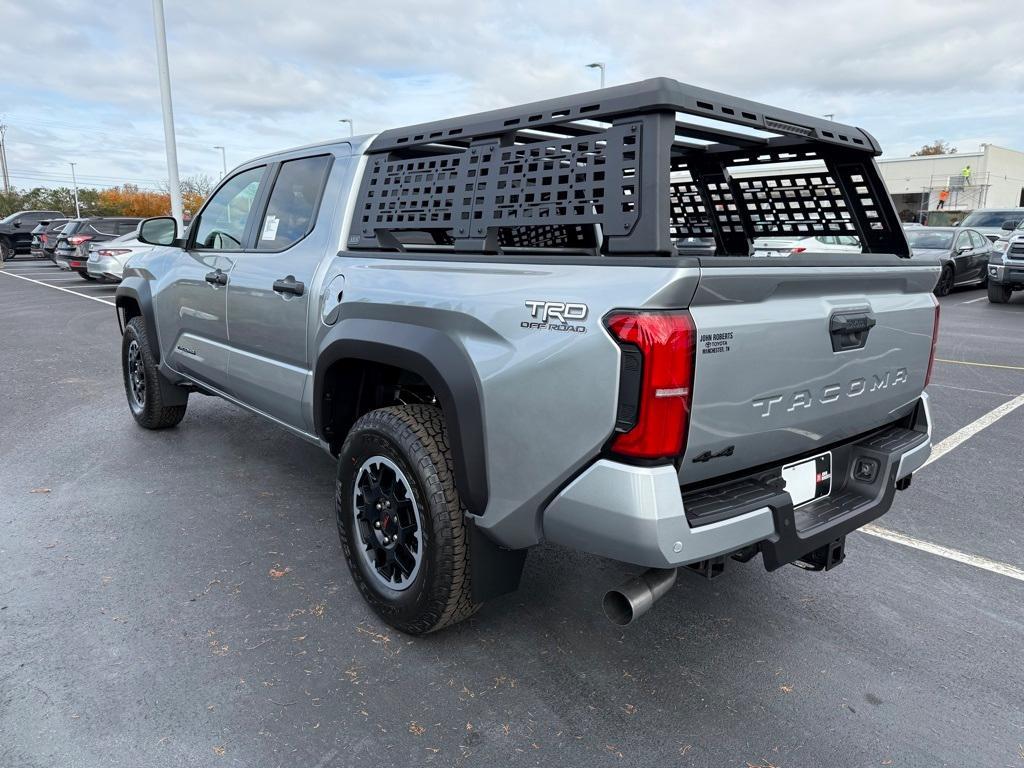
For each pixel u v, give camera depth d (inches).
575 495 85.4
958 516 163.0
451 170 108.9
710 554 83.4
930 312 116.5
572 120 91.6
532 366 88.1
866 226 128.9
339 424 129.3
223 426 223.3
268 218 152.6
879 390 108.3
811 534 94.5
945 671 107.0
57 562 134.7
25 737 89.6
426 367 101.3
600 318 80.9
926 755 90.0
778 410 91.5
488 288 95.8
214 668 103.8
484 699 98.3
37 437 210.5
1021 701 100.6
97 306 550.9
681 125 110.7
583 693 100.1
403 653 108.4
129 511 158.4
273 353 144.5
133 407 221.3
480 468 97.0
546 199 94.0
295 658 106.6
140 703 96.1
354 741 90.1
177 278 181.2
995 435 222.7
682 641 113.3
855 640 114.5
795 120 105.4
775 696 100.4
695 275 77.3
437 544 101.7
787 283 88.4
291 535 147.9
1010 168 1971.0
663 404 77.9
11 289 689.0
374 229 122.1
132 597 122.9
